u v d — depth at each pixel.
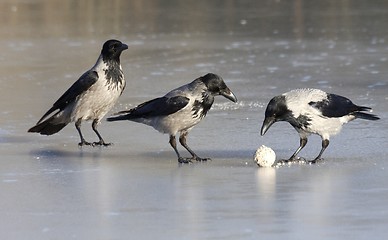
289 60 27.36
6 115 19.41
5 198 12.36
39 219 11.25
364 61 26.83
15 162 14.92
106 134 17.41
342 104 14.36
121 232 10.62
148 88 22.80
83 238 10.42
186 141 16.50
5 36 34.28
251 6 43.81
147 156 15.38
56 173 14.02
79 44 31.88
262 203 11.88
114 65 16.44
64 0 47.81
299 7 43.16
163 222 11.03
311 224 10.83
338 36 32.97
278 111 14.26
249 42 31.73
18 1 47.28
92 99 16.28
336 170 13.87
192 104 14.56
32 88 23.08
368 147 15.58
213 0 46.62
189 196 12.34
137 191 12.69
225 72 25.27
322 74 24.58
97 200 12.20
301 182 13.07
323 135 14.50
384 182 12.98
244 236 10.39
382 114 18.59
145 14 41.38
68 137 17.20
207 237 10.38
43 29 36.44
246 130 17.31
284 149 15.69
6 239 10.43
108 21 39.00
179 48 30.45
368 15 39.44
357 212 11.34
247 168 14.20
